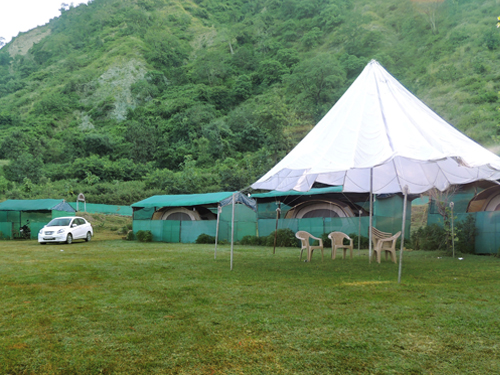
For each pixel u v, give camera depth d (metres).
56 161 93.25
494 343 3.88
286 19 170.25
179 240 21.39
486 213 13.50
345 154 8.66
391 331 4.27
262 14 178.25
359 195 20.16
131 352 3.66
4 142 89.56
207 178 62.16
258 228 21.48
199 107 106.31
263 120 75.44
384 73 10.50
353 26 126.81
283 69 127.00
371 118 9.38
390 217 18.44
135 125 102.62
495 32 85.62
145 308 5.29
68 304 5.53
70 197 53.97
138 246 17.97
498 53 81.88
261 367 3.32
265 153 68.44
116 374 3.19
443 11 113.25
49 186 62.09
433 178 12.22
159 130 104.38
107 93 137.38
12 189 58.16
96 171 76.75
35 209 24.50
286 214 21.50
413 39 110.69
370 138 8.85
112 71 148.38
